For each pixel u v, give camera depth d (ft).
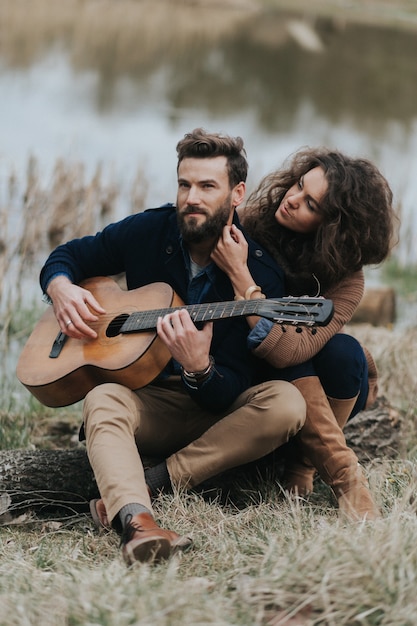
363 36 93.81
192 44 77.66
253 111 52.49
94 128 42.96
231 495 12.26
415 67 78.38
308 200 11.80
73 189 29.35
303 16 104.99
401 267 28.96
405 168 40.14
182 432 11.87
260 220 12.28
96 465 10.55
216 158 11.25
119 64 62.59
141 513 10.02
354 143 45.93
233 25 93.25
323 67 73.56
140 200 31.50
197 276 11.76
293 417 11.10
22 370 11.89
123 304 11.89
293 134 46.80
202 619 8.23
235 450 11.23
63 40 69.46
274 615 8.59
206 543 10.31
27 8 83.71
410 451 14.06
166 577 8.86
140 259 12.05
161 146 41.22
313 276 11.84
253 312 10.74
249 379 11.70
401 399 17.28
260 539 10.12
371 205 11.76
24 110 44.73
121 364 11.21
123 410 11.00
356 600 8.47
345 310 11.87
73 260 12.37
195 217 11.26
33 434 15.55
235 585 9.08
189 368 10.88
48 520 11.85
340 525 10.25
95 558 10.39
